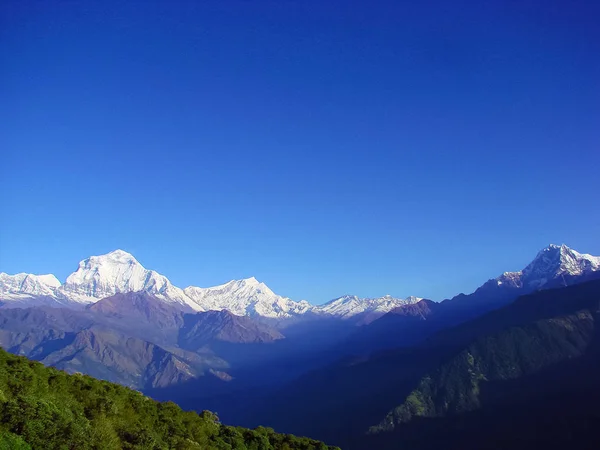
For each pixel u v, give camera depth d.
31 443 45.31
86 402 58.75
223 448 70.62
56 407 51.34
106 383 68.81
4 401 47.56
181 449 61.19
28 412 46.97
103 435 52.41
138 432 57.66
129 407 65.00
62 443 46.88
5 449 42.41
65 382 60.38
